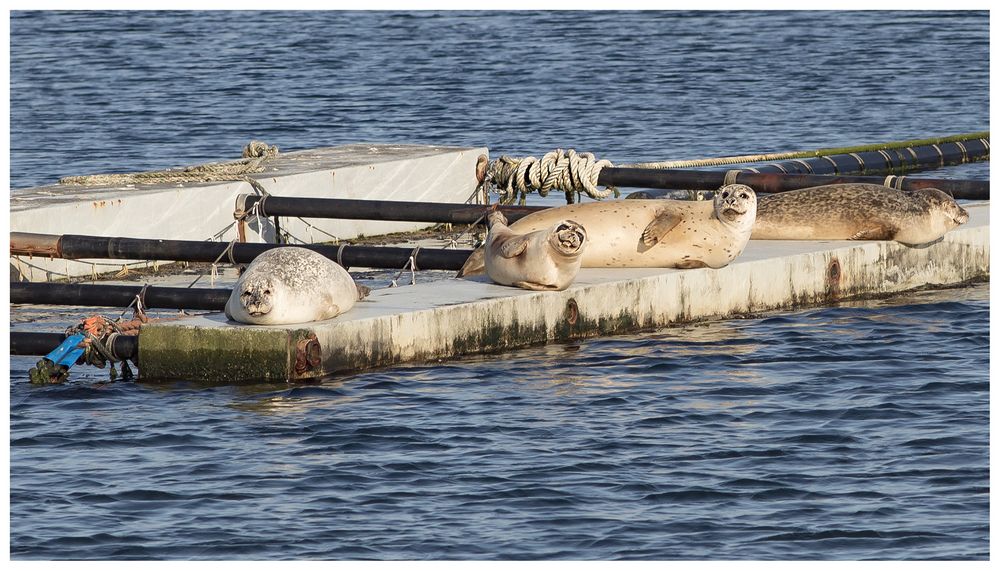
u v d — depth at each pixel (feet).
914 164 463.01
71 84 642.22
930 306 284.20
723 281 276.00
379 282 312.71
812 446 201.36
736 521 176.65
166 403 222.89
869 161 452.35
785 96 599.98
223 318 241.35
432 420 213.05
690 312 272.92
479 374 236.43
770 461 195.72
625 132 526.16
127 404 222.89
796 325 269.03
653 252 273.13
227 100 601.21
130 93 618.44
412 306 248.11
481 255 273.95
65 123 550.36
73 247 300.20
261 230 350.84
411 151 400.67
